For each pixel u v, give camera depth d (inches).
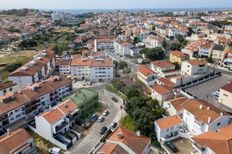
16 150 2358.5
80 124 3376.0
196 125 2842.0
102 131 3181.6
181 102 3334.2
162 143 2802.7
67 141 2938.0
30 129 3166.8
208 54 5925.2
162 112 3297.2
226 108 3499.0
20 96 3363.7
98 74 5162.4
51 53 6156.5
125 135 2434.8
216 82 4488.2
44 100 3649.1
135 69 5753.0
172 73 4918.8
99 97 4269.2
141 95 3900.1
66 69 5580.7
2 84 4281.5
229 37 7283.5
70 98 3649.1
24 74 4581.7
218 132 2426.2
